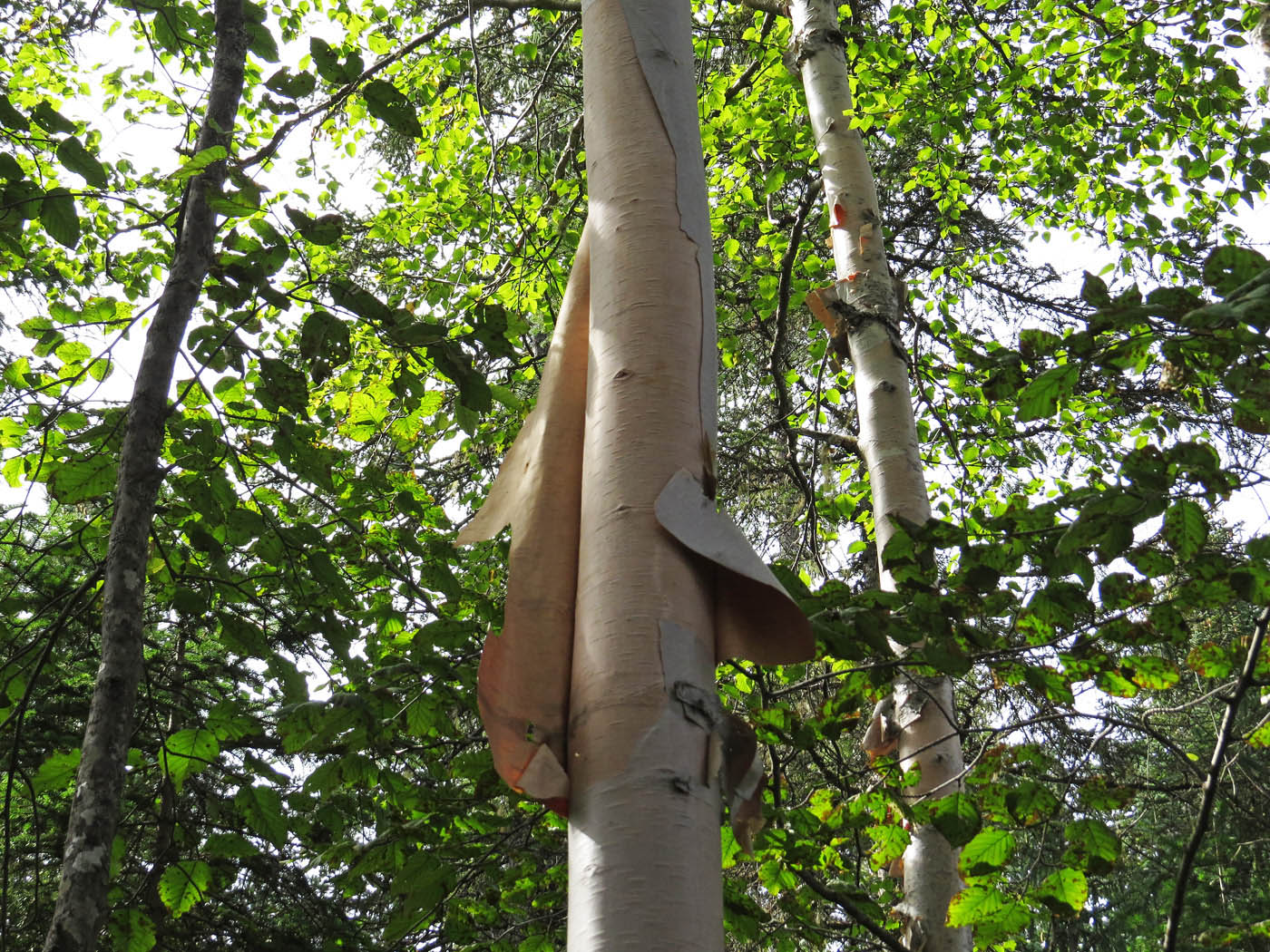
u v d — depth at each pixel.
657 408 1.60
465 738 3.37
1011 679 2.35
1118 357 2.07
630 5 1.94
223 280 2.89
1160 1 6.73
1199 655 2.25
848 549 6.00
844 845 3.31
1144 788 2.37
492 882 3.53
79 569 4.55
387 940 2.97
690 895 1.29
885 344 3.96
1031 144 7.18
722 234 7.03
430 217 7.14
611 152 1.84
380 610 3.87
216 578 3.30
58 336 3.28
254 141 5.66
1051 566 2.17
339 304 2.93
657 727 1.37
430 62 7.03
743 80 6.25
